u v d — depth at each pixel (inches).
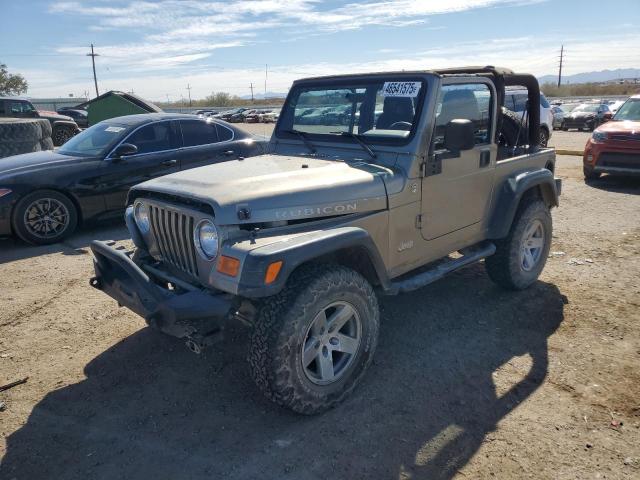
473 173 157.8
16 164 268.2
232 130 318.7
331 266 117.8
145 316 115.0
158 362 144.3
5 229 251.0
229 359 145.4
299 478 100.7
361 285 120.8
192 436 113.6
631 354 143.6
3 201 245.8
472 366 140.0
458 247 161.5
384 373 137.1
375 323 126.6
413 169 136.6
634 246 236.5
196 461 105.9
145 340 156.8
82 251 247.4
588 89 3348.9
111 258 129.3
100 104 624.4
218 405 124.6
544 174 182.5
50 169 259.9
